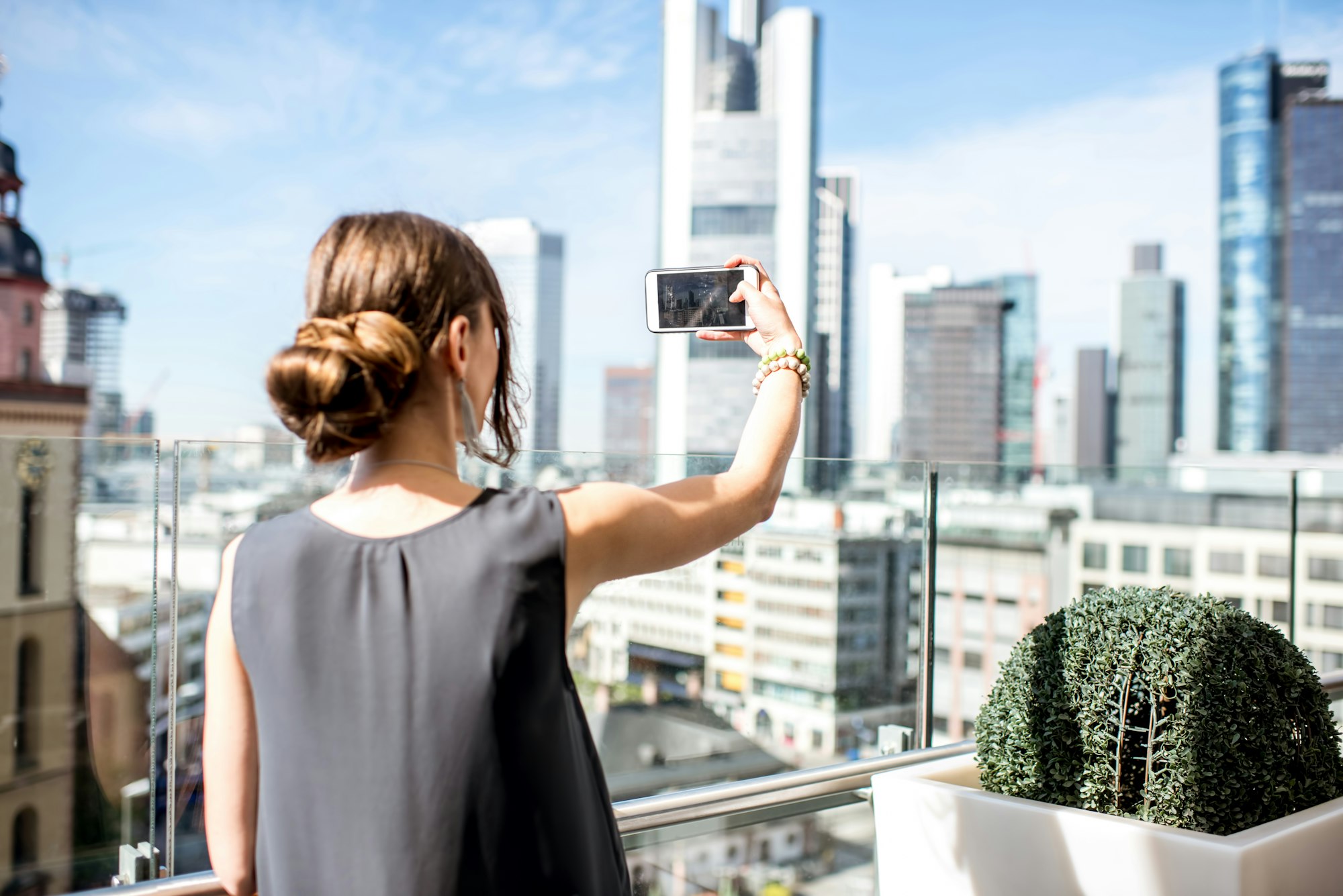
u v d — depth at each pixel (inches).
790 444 39.0
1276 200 5216.5
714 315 46.8
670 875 74.5
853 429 5536.4
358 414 30.3
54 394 3127.5
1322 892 64.4
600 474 92.9
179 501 80.4
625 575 32.8
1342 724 103.5
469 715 28.6
